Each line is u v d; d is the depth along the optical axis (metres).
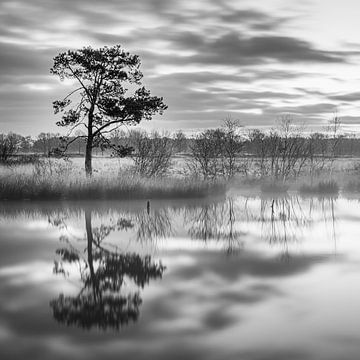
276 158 39.75
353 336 7.01
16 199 25.20
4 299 8.84
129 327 7.39
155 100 29.59
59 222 18.41
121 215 20.55
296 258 12.27
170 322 7.60
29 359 6.31
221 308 8.24
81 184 25.92
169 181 28.47
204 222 18.84
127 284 9.83
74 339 6.95
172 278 10.32
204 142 35.28
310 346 6.66
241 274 10.62
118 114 28.83
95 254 12.80
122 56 29.20
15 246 13.84
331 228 17.41
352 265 11.48
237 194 30.80
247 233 16.33
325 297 8.88
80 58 28.38
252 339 6.91
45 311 8.16
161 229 17.06
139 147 31.78
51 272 10.87
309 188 31.38
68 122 29.17
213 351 6.52
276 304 8.46
